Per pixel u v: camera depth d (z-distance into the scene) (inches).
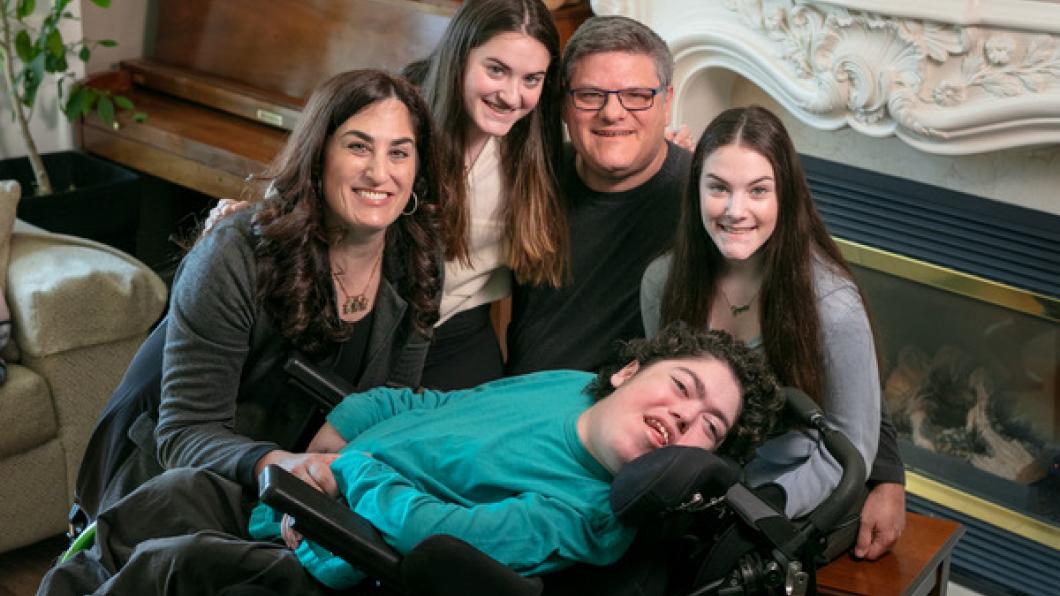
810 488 74.2
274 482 63.5
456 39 84.0
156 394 81.1
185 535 67.3
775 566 67.2
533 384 76.0
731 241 75.2
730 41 114.4
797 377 76.0
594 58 84.7
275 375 79.2
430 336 83.7
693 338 72.0
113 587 65.1
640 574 68.4
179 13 157.3
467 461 69.6
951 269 113.1
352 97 73.5
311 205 74.7
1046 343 110.5
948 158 110.4
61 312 110.3
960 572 118.7
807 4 107.1
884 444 79.7
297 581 66.8
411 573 62.6
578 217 91.3
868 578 74.6
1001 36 97.7
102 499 81.7
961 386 117.0
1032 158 104.9
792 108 114.0
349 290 79.1
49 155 155.3
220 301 74.1
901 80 103.3
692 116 124.8
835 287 75.6
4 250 114.7
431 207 79.9
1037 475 114.3
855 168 117.8
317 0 142.6
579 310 92.7
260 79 147.9
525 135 88.3
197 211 163.5
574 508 66.5
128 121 146.9
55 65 145.6
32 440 110.1
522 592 62.6
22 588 109.2
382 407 76.7
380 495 66.3
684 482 63.2
